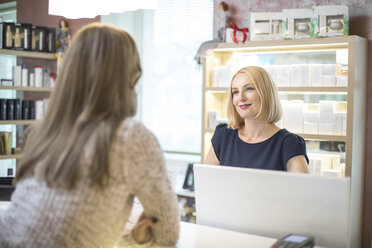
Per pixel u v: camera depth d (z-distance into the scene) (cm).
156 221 112
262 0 354
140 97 460
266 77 210
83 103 106
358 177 303
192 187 365
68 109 106
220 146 225
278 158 204
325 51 319
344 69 296
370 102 311
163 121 449
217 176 141
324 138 296
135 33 454
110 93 107
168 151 446
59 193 102
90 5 211
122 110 110
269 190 131
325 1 326
